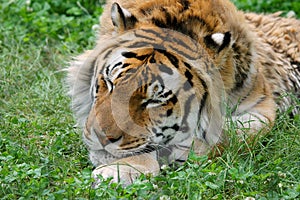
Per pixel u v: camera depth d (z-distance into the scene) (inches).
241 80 426.3
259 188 365.4
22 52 583.5
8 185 358.0
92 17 645.9
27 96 507.2
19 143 424.8
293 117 501.7
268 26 526.9
